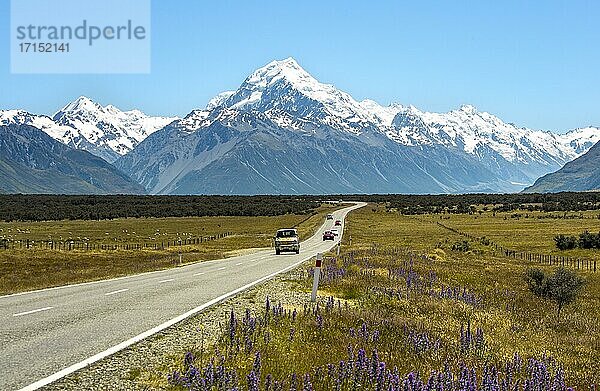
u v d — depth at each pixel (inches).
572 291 1190.3
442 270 1524.4
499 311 936.9
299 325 605.0
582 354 678.5
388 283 1048.2
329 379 418.0
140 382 397.4
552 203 7071.9
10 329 584.1
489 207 7111.2
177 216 6161.4
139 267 1614.2
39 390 371.9
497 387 430.6
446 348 576.1
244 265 1572.3
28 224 4990.2
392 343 561.3
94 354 471.8
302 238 3617.1
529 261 2379.4
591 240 2965.1
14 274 1515.7
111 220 5600.4
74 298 847.1
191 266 1584.6
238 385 390.6
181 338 541.0
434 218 5615.2
